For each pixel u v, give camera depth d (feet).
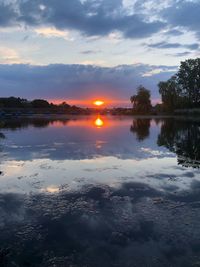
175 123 167.84
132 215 27.99
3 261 20.72
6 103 358.02
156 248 22.31
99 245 22.79
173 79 291.99
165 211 28.89
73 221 26.76
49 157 57.21
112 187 37.17
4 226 25.68
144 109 336.29
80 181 40.04
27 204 30.83
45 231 24.90
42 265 20.39
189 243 22.94
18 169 47.21
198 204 30.78
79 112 379.96
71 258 21.18
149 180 40.57
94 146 71.92
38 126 145.28
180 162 52.85
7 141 82.12
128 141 82.12
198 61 279.49
